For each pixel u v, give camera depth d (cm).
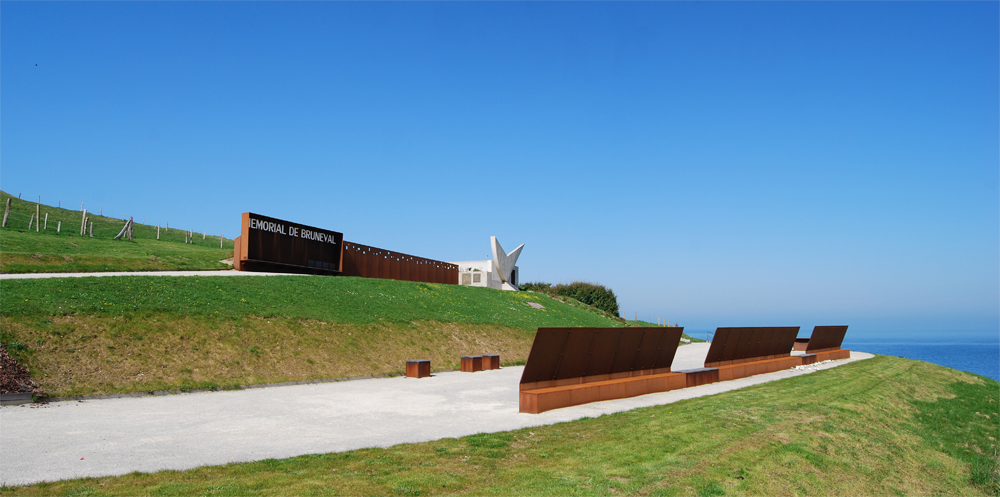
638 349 1914
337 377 2138
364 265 4322
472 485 807
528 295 5444
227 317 2269
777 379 2366
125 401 1551
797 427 1373
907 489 1262
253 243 3438
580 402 1590
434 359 2689
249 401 1609
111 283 2277
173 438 1105
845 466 1226
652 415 1401
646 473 905
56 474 833
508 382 2148
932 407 2269
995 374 8631
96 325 1895
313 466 889
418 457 959
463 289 4650
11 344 1639
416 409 1503
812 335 3553
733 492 905
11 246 3409
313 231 3859
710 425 1289
